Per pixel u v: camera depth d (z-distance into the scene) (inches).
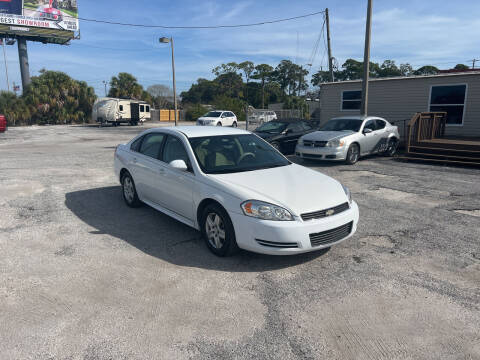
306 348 111.1
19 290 142.5
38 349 109.1
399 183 336.5
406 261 171.9
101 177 362.9
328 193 173.5
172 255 175.5
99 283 148.4
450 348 111.3
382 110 639.1
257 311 129.9
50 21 1728.6
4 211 244.7
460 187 320.5
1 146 674.2
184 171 190.7
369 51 523.5
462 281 153.1
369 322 124.2
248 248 160.2
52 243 189.3
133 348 110.0
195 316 126.5
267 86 3727.9
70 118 1585.9
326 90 713.6
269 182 176.2
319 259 172.9
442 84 571.2
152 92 2741.1
